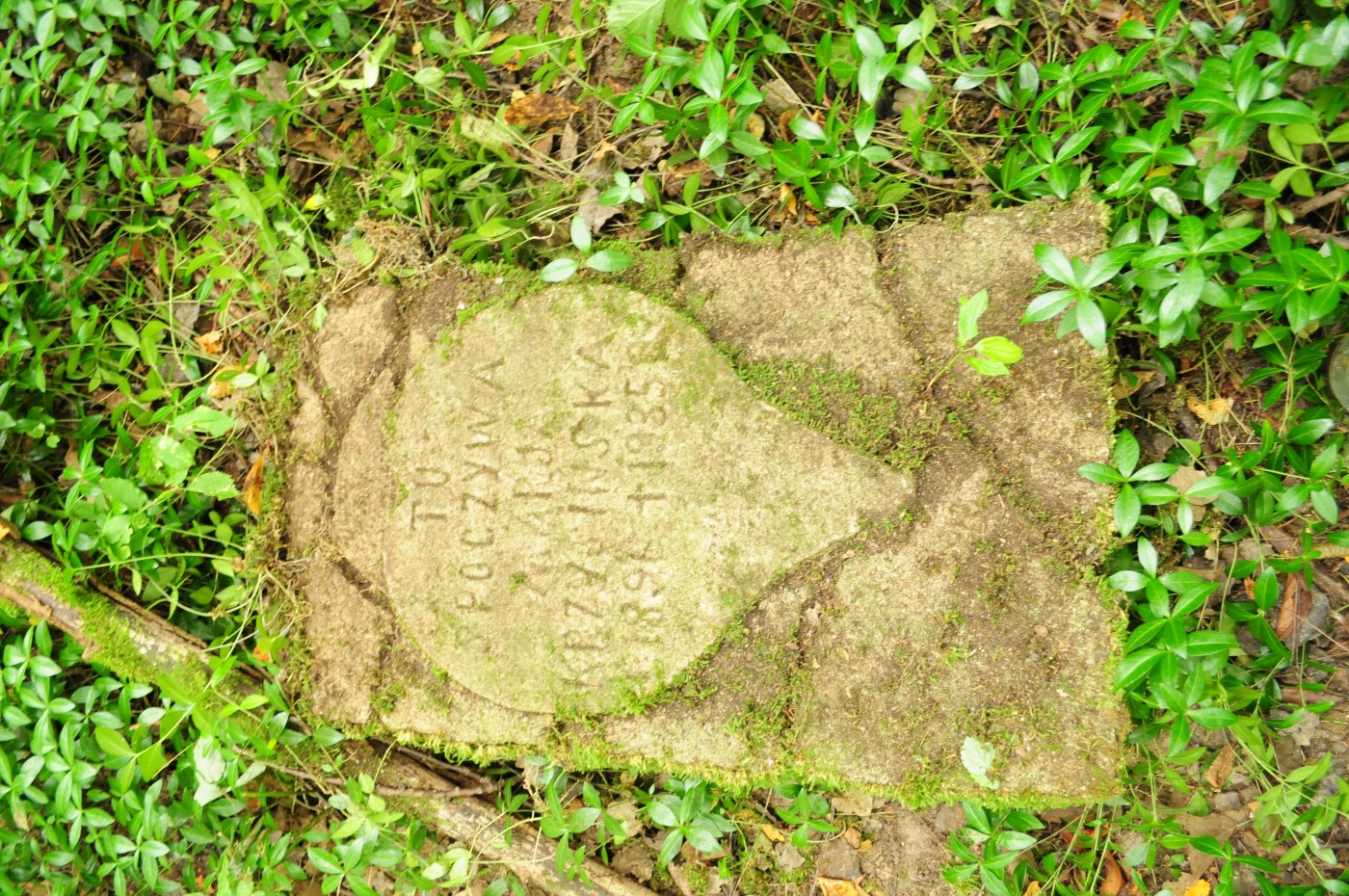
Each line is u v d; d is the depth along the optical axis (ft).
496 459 7.55
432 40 8.29
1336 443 6.84
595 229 8.27
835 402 7.11
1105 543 6.73
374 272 7.93
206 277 8.75
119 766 8.00
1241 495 7.09
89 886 8.66
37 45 9.30
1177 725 6.47
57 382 9.10
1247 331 7.27
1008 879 7.49
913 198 7.83
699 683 7.23
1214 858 7.52
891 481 6.99
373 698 7.84
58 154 9.35
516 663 7.50
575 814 7.61
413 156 8.25
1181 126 7.10
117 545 8.29
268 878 8.17
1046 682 6.74
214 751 7.95
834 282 7.22
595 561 7.37
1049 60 7.61
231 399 8.60
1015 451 6.89
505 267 7.66
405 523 7.71
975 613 6.86
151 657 8.39
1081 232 6.84
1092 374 6.80
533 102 8.38
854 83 7.92
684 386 7.29
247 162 9.10
